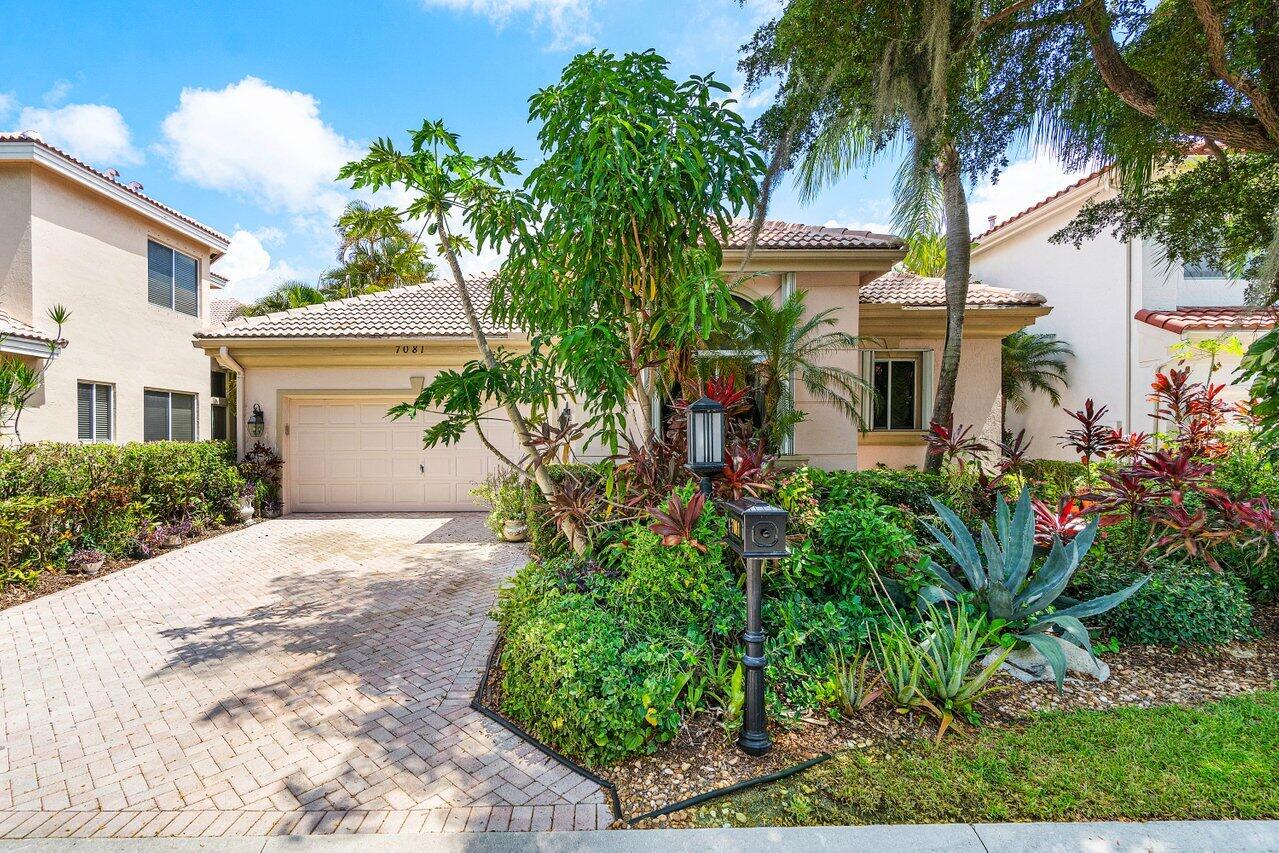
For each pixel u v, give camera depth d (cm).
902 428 1309
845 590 500
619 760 359
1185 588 532
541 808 322
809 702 404
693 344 615
